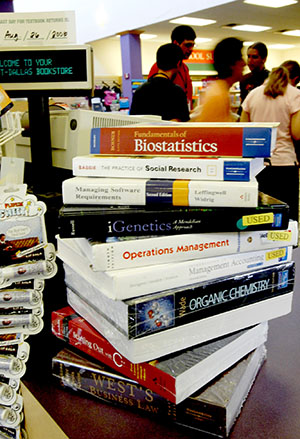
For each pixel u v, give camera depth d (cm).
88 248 63
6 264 63
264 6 700
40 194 92
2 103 61
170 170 65
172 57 244
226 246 67
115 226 62
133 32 891
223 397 60
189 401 60
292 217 254
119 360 65
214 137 65
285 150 263
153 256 63
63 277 82
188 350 65
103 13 910
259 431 60
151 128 67
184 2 731
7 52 82
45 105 93
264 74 334
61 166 101
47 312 80
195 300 64
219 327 67
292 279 74
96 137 70
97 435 61
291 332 88
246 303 70
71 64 83
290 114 257
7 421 59
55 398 69
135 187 64
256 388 70
